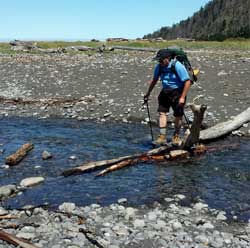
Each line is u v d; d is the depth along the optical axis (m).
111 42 66.19
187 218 10.06
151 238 9.01
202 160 14.34
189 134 14.73
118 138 17.05
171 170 13.42
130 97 23.81
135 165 13.86
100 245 8.64
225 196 11.48
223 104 21.66
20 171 13.37
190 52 50.03
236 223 9.91
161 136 15.40
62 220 9.81
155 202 11.01
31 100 24.30
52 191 11.76
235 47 62.25
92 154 15.05
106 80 28.58
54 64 36.84
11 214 10.12
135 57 42.66
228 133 17.05
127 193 11.62
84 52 50.44
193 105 14.27
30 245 8.45
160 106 15.27
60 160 14.41
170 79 14.68
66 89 26.84
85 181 12.51
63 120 20.25
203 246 8.68
